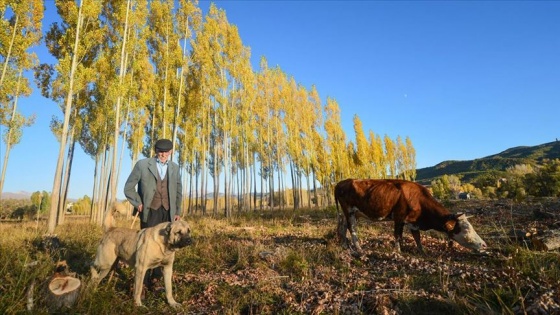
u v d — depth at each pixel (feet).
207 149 116.47
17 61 54.75
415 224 23.79
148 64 71.46
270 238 32.48
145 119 81.97
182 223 14.96
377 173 157.28
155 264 15.21
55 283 14.15
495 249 21.70
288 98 126.41
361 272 18.93
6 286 15.17
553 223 30.37
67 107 47.67
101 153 82.43
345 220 26.35
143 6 62.80
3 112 62.64
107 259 16.03
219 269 21.44
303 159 127.44
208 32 81.20
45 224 58.70
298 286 16.81
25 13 54.03
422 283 16.15
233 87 91.61
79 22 48.49
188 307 15.15
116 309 14.39
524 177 80.33
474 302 13.24
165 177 18.30
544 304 12.14
